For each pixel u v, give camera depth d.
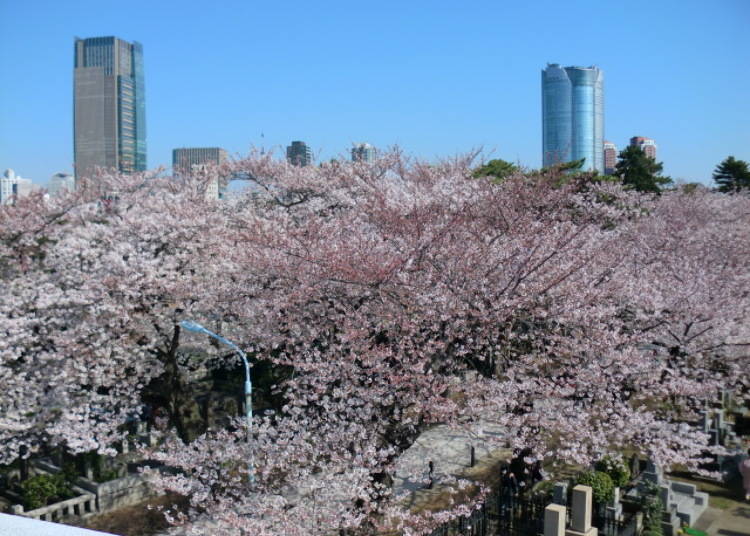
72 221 21.19
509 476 15.88
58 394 16.34
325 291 14.87
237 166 25.16
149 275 17.17
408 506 15.82
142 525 15.84
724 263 23.09
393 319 13.46
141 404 18.55
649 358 16.05
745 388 23.81
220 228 19.33
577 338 14.81
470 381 14.26
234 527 11.23
